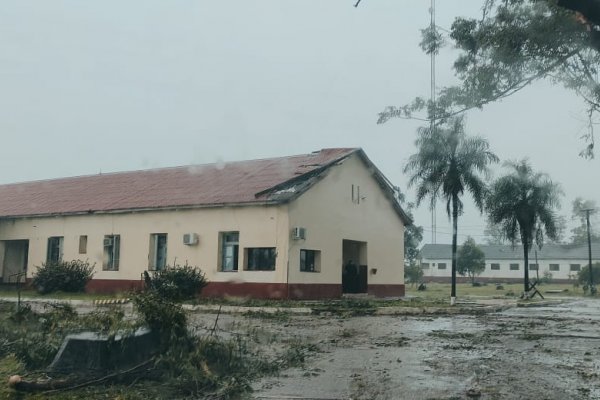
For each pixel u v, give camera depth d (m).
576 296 40.62
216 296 23.08
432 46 7.35
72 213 28.17
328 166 24.56
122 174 34.16
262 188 23.69
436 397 6.35
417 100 7.48
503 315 18.41
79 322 8.06
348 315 17.12
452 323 15.01
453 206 24.55
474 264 67.50
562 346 10.32
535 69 6.71
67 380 6.55
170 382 6.69
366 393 6.54
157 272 22.20
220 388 6.63
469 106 7.18
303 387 6.85
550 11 6.27
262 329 12.55
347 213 26.08
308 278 23.11
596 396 6.36
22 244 31.91
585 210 48.88
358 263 27.81
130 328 7.24
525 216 32.41
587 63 6.52
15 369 7.23
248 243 22.97
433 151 24.22
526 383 7.03
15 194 35.44
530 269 90.81
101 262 27.09
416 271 63.09
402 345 10.38
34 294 24.83
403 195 30.58
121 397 6.16
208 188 26.03
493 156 24.58
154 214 25.70
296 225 22.59
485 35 6.89
